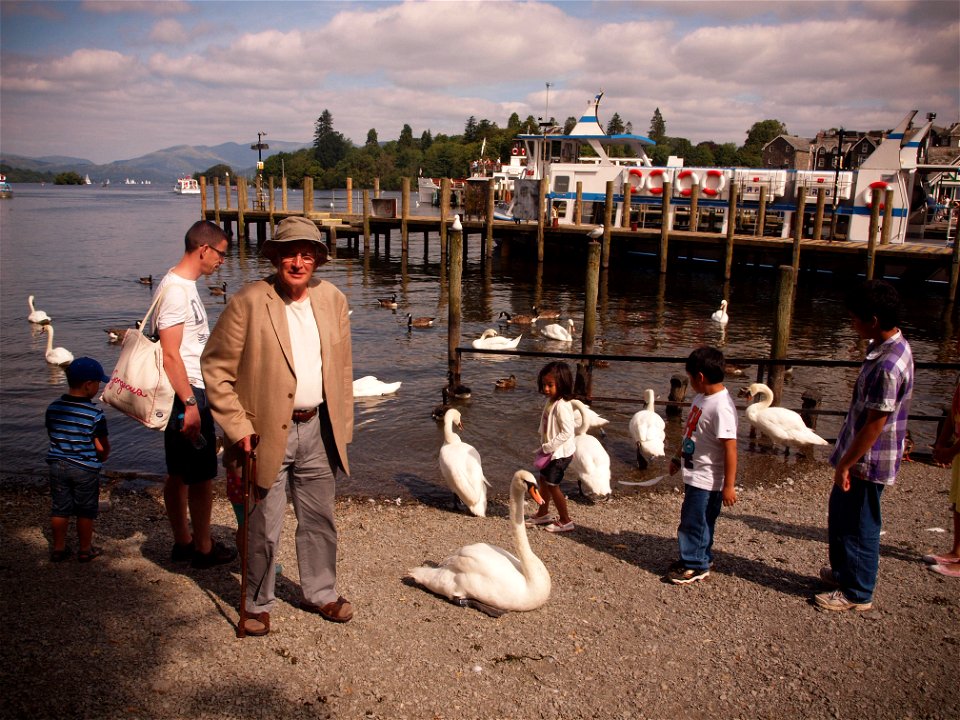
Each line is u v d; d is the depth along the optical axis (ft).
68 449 18.75
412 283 105.70
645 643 16.05
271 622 16.35
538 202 113.29
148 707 13.47
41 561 19.40
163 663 14.78
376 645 15.62
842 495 17.21
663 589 18.62
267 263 129.08
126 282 97.81
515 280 110.01
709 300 92.48
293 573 18.92
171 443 17.90
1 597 17.34
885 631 16.66
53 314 74.64
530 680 14.64
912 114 94.58
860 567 17.20
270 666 14.79
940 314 82.33
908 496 25.76
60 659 14.83
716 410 17.95
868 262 87.61
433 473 30.78
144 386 17.15
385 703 13.80
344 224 141.90
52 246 145.07
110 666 14.64
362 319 76.38
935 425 38.96
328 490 16.01
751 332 72.54
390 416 40.60
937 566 19.61
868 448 16.06
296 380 14.74
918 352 65.51
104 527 22.04
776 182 107.55
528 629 16.49
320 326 15.14
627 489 28.86
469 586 17.24
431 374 51.60
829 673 15.07
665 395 45.37
